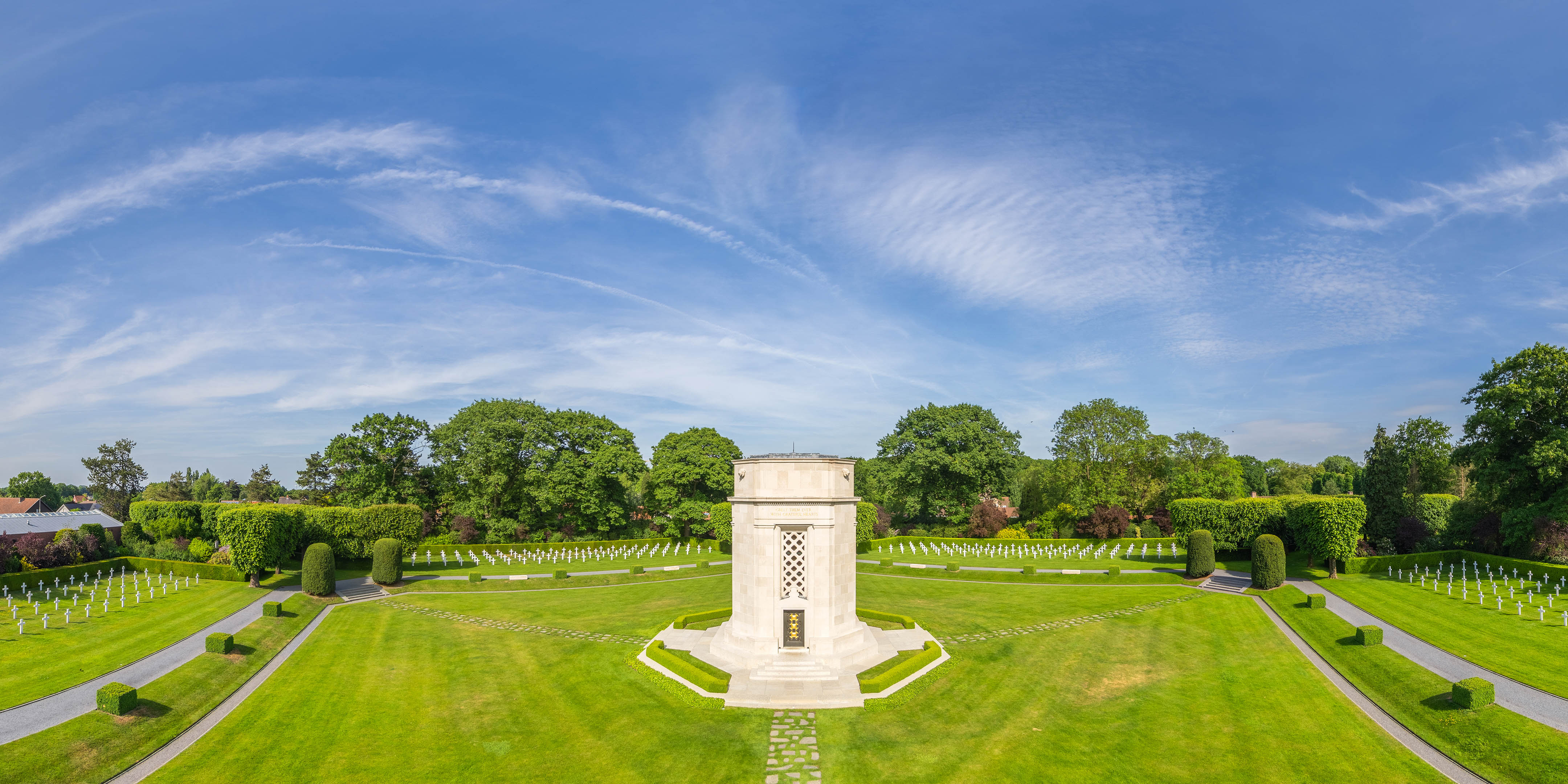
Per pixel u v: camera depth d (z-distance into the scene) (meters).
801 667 32.69
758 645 33.78
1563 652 33.12
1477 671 31.12
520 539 86.75
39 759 23.61
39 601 49.72
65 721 26.56
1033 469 118.00
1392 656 33.69
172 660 34.94
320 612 49.91
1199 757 25.09
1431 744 25.55
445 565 74.62
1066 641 40.00
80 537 64.06
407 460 89.19
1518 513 52.88
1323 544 54.62
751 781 23.62
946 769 24.36
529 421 88.38
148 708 28.08
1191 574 59.28
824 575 33.88
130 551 69.94
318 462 89.94
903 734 27.14
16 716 27.27
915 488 99.44
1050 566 70.81
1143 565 68.94
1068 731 27.47
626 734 27.36
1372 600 46.16
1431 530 62.69
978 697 31.12
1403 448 71.19
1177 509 72.25
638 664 35.53
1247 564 65.12
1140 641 39.88
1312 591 50.44
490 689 32.56
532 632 43.34
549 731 27.72
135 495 118.00
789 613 33.81
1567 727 24.78
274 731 27.84
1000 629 42.94
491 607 51.72
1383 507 63.88
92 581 58.69
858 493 112.50
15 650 36.88
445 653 38.53
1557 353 51.84
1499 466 54.78
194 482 147.50
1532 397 51.78
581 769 24.48
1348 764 24.28
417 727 28.20
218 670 33.62
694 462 93.69
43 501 137.50
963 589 58.25
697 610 48.66
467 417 90.94
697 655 35.84
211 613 46.06
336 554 71.38
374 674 34.84
